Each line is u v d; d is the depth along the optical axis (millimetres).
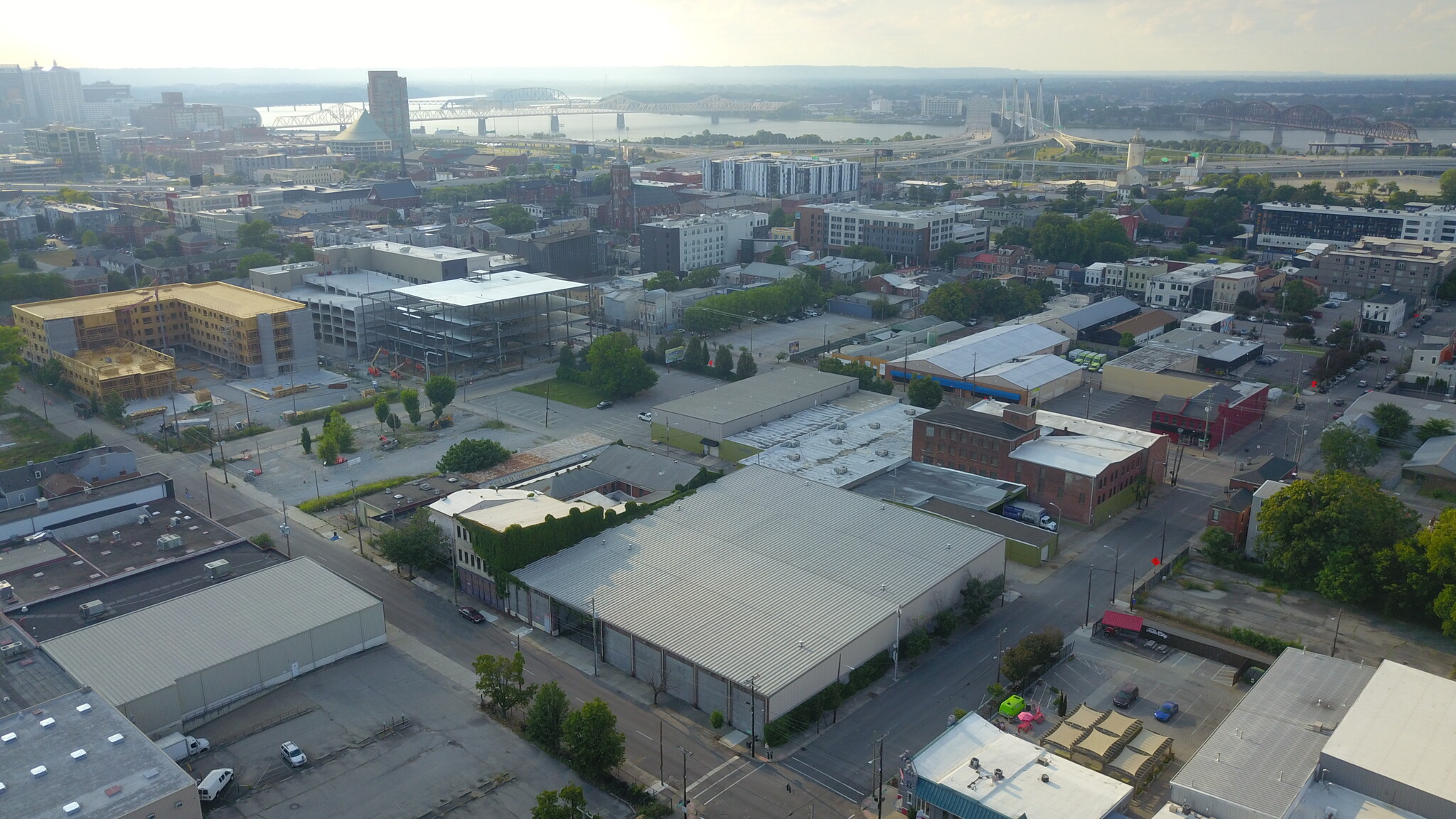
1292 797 91875
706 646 116938
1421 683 107562
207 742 108500
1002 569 144125
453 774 105062
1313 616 136500
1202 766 96875
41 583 134500
